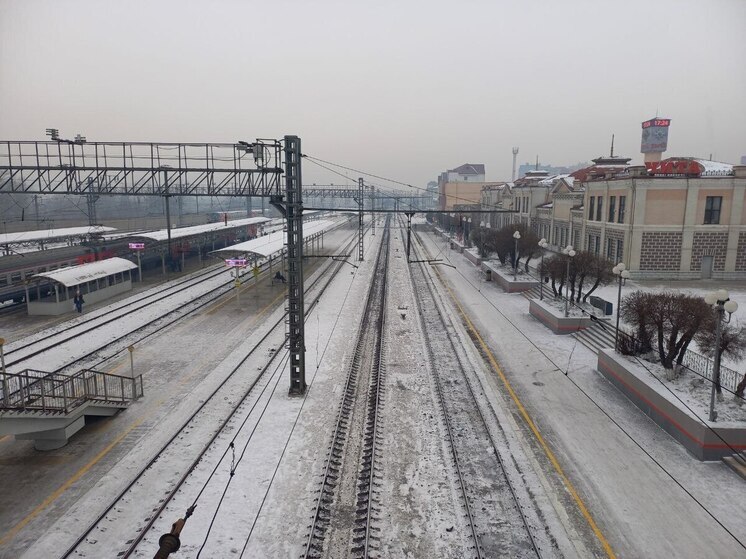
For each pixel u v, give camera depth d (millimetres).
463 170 117250
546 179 60938
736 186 32219
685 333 15570
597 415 15516
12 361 20438
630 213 32812
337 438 13977
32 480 12062
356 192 82062
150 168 20062
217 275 43406
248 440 13898
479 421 15086
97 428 14734
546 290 32219
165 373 19234
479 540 9938
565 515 10719
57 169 20344
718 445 12734
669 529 10281
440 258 54000
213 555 9539
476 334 24375
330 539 10031
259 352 21734
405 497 11328
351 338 23750
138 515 10742
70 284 28812
